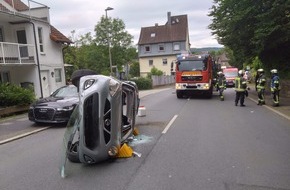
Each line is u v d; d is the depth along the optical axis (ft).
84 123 21.45
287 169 20.88
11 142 32.63
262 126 36.50
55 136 34.50
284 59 78.74
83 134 21.34
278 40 65.41
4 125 43.98
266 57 82.89
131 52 172.14
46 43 85.61
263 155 24.17
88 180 19.75
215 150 25.96
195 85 75.92
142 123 39.99
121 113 24.20
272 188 17.84
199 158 23.76
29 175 21.35
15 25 79.92
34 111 41.42
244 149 26.07
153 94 98.37
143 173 20.68
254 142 28.48
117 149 23.34
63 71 93.50
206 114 47.88
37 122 42.22
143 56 243.19
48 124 42.83
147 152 25.75
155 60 241.76
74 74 26.37
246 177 19.54
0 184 19.88
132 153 24.88
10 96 55.06
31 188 18.94
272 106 55.52
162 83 176.65
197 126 37.37
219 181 18.94
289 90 65.77
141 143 28.91
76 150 22.53
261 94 59.16
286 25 61.77
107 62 161.99
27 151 28.27
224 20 72.59
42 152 27.53
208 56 76.84
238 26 71.51
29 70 80.43
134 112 30.50
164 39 240.12
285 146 26.78
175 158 23.90
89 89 21.89
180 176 19.94
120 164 22.74
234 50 84.28
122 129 26.91
